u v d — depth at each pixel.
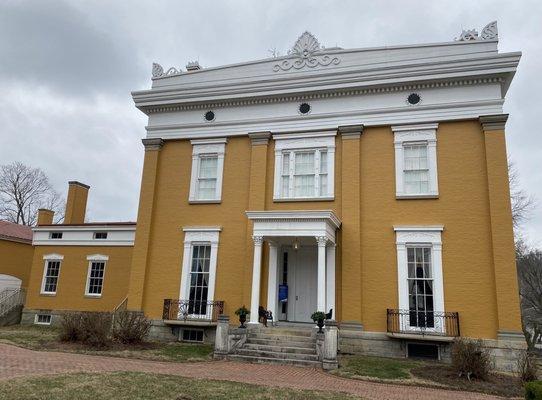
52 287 23.05
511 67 15.05
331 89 16.92
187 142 18.88
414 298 15.04
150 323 16.31
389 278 15.34
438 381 11.08
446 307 14.54
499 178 14.76
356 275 15.52
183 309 17.16
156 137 19.06
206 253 17.70
